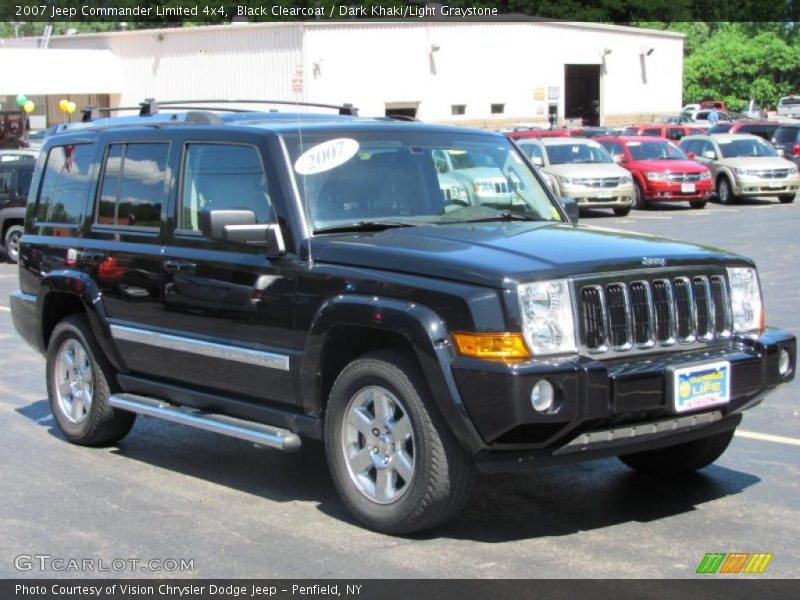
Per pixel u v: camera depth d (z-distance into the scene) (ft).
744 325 19.27
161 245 22.07
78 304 25.17
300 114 23.43
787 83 233.35
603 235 19.57
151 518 19.57
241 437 19.99
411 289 17.40
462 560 17.15
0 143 117.08
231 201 20.84
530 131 104.17
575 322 17.02
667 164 92.73
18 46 168.96
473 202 21.52
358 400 18.56
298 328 19.11
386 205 20.48
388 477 18.19
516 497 20.48
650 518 19.13
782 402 27.43
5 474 22.49
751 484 21.02
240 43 133.39
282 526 19.01
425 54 139.33
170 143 22.36
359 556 17.40
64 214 25.03
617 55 164.66
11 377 32.65
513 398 16.20
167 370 22.11
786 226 74.13
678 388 17.28
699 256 18.66
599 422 17.01
